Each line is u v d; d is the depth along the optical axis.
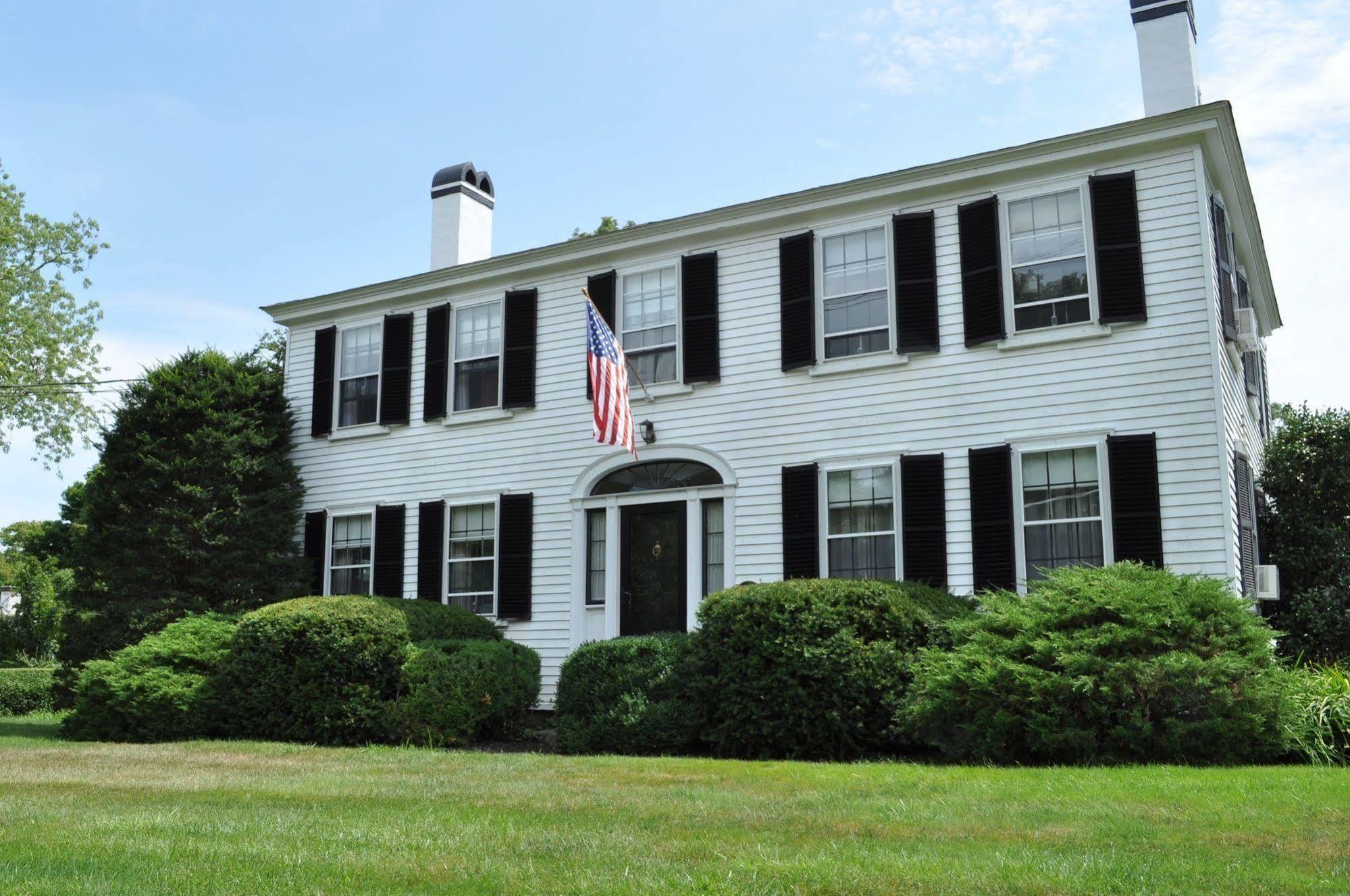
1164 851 5.62
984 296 13.85
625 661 12.83
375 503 18.77
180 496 18.00
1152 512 12.53
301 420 19.92
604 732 12.45
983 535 13.41
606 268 17.11
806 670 11.31
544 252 17.42
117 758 11.40
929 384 14.18
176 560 17.91
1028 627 10.54
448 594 17.84
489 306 18.22
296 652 13.94
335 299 19.70
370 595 17.73
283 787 8.83
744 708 11.60
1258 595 13.98
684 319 16.06
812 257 15.16
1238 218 15.19
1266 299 18.80
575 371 17.11
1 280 28.52
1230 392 13.63
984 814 6.92
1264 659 10.01
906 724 10.64
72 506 44.16
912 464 13.99
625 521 16.33
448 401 18.25
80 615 17.48
